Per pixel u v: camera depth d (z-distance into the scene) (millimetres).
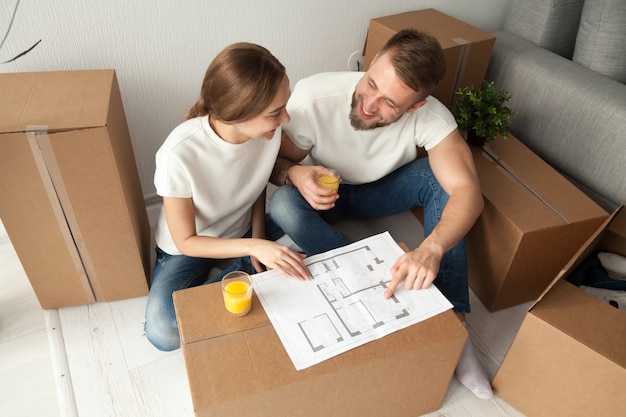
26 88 1227
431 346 1012
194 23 1528
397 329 1022
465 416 1264
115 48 1470
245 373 936
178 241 1238
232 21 1587
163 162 1148
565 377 1117
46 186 1174
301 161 1529
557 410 1193
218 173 1224
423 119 1376
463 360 1317
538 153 1830
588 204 1449
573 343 1052
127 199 1300
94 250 1342
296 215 1371
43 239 1277
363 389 1044
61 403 1239
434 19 1843
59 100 1190
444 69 1197
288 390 938
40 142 1098
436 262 1159
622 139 1548
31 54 1383
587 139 1646
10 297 1493
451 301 1355
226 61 1010
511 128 1908
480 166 1578
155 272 1405
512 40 1935
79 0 1344
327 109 1351
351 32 1830
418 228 1804
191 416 1228
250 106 1016
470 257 1583
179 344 1350
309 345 983
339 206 1604
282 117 1104
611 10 1639
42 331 1410
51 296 1422
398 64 1137
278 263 1111
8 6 1277
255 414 965
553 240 1393
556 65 1759
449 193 1363
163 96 1631
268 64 1020
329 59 1858
